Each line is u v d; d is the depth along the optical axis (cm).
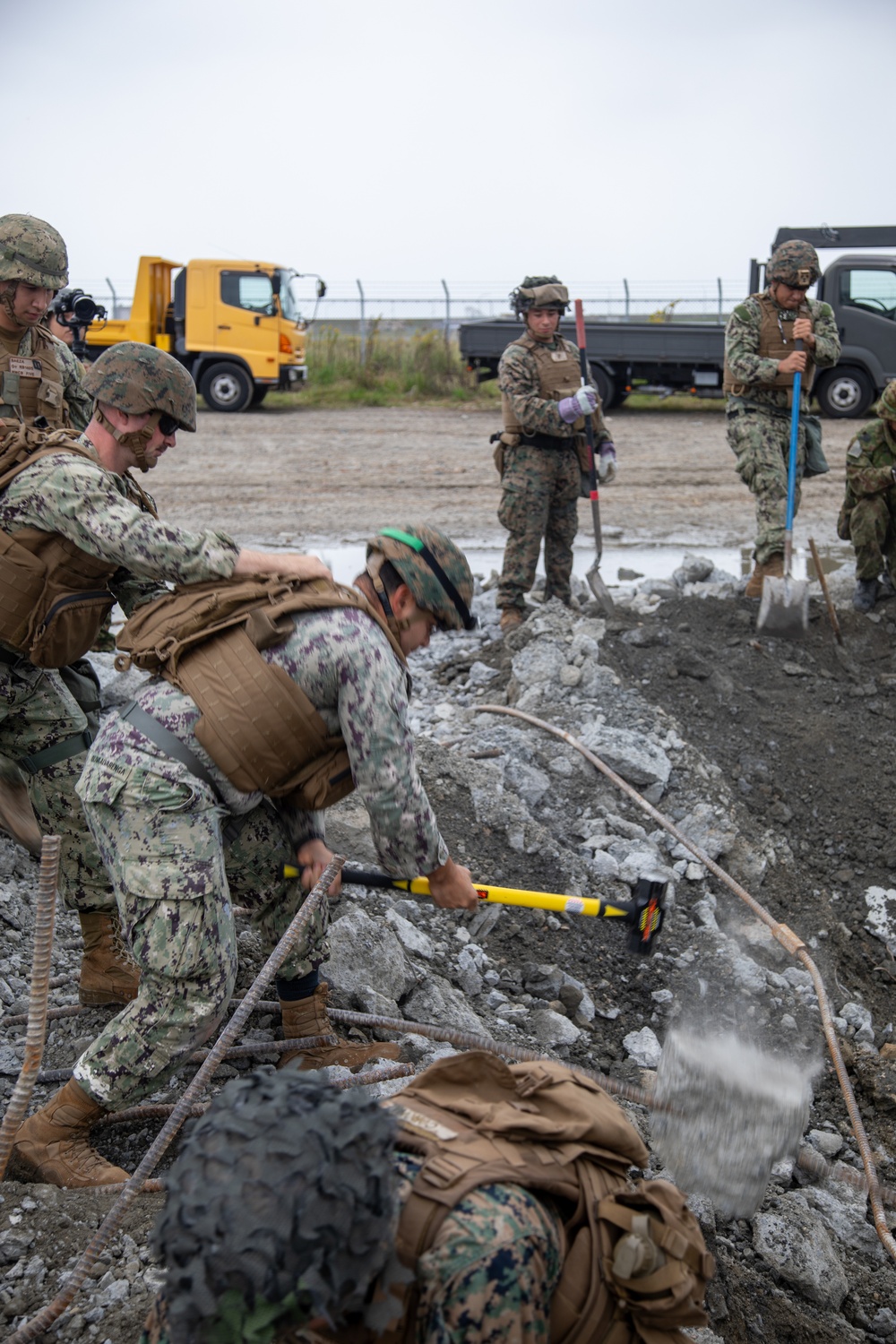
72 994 327
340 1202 125
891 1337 291
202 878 234
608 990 395
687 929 430
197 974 236
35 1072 211
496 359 1972
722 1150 225
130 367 266
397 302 2666
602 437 674
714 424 1878
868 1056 392
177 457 1505
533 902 258
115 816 236
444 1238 136
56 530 260
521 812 449
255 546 1024
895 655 652
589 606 676
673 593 731
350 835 392
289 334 1991
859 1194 338
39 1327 208
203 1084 223
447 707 579
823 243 1633
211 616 237
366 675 227
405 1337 137
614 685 565
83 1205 244
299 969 292
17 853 376
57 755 299
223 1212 124
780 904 473
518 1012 363
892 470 652
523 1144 152
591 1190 151
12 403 326
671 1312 144
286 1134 129
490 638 673
